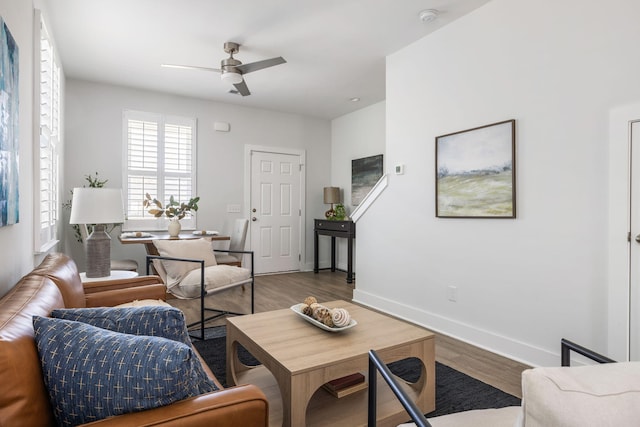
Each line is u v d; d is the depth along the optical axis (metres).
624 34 2.13
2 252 1.60
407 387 2.07
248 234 5.80
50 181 2.91
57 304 1.38
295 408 1.52
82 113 4.61
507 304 2.74
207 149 5.45
